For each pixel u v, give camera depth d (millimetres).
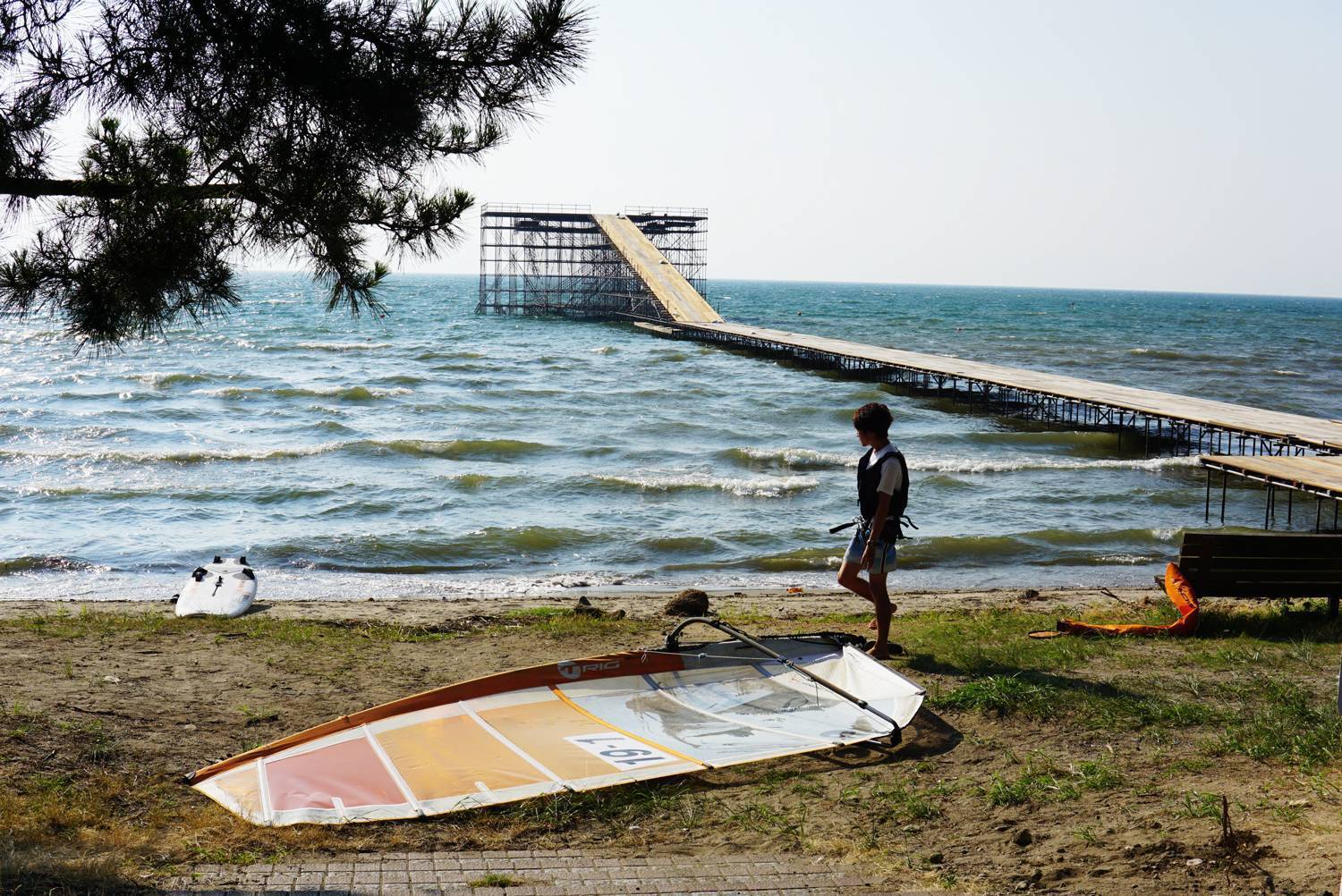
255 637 10219
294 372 50500
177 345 66312
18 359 55688
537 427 33656
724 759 5887
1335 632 9289
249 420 34375
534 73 5508
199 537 18969
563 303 114562
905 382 49250
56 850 4422
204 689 7875
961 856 4535
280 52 4961
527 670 6809
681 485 23719
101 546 18109
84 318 5266
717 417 36531
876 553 8016
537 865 4445
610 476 24922
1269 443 28859
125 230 5234
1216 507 22875
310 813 5164
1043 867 4262
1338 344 93312
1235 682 7293
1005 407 40312
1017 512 22141
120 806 5273
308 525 20047
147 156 5145
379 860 4477
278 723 7027
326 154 5320
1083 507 22766
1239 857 4109
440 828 5062
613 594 15461
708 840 4914
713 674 7199
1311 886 3730
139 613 12484
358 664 8930
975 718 6684
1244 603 11641
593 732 6246
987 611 12633
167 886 3996
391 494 22719
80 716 6773
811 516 21328
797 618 12047
